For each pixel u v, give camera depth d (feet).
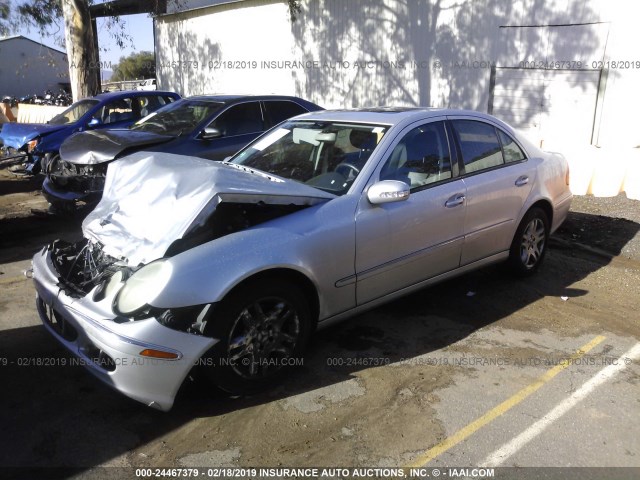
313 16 50.93
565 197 18.40
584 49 35.88
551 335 14.24
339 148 13.88
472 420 10.73
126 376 9.83
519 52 38.68
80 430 10.37
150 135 23.09
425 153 14.10
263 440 10.12
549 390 11.75
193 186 11.50
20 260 20.11
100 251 11.87
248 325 10.78
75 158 22.59
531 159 17.02
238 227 11.63
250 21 57.36
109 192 13.48
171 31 68.44
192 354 10.00
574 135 37.45
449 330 14.44
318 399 11.34
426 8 42.68
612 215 24.70
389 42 45.70
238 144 23.86
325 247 11.68
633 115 34.68
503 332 14.37
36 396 11.42
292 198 11.85
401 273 13.41
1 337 13.87
